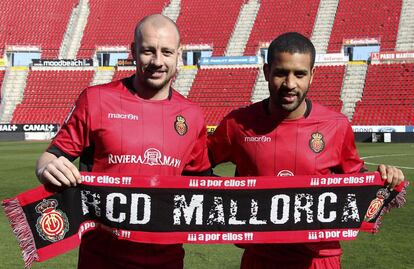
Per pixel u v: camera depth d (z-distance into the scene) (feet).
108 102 11.02
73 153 10.96
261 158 11.72
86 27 135.54
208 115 110.32
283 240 11.66
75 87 121.60
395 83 106.32
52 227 10.54
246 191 11.58
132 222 11.15
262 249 11.89
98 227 11.12
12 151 77.77
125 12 137.49
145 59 10.61
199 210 11.50
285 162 11.63
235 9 130.93
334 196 11.67
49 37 133.08
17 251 20.51
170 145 11.23
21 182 41.65
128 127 11.00
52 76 124.06
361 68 110.83
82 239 11.39
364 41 114.01
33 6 138.62
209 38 125.80
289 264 11.87
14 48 127.24
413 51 107.86
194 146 11.74
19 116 117.39
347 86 108.78
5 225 25.17
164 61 10.61
